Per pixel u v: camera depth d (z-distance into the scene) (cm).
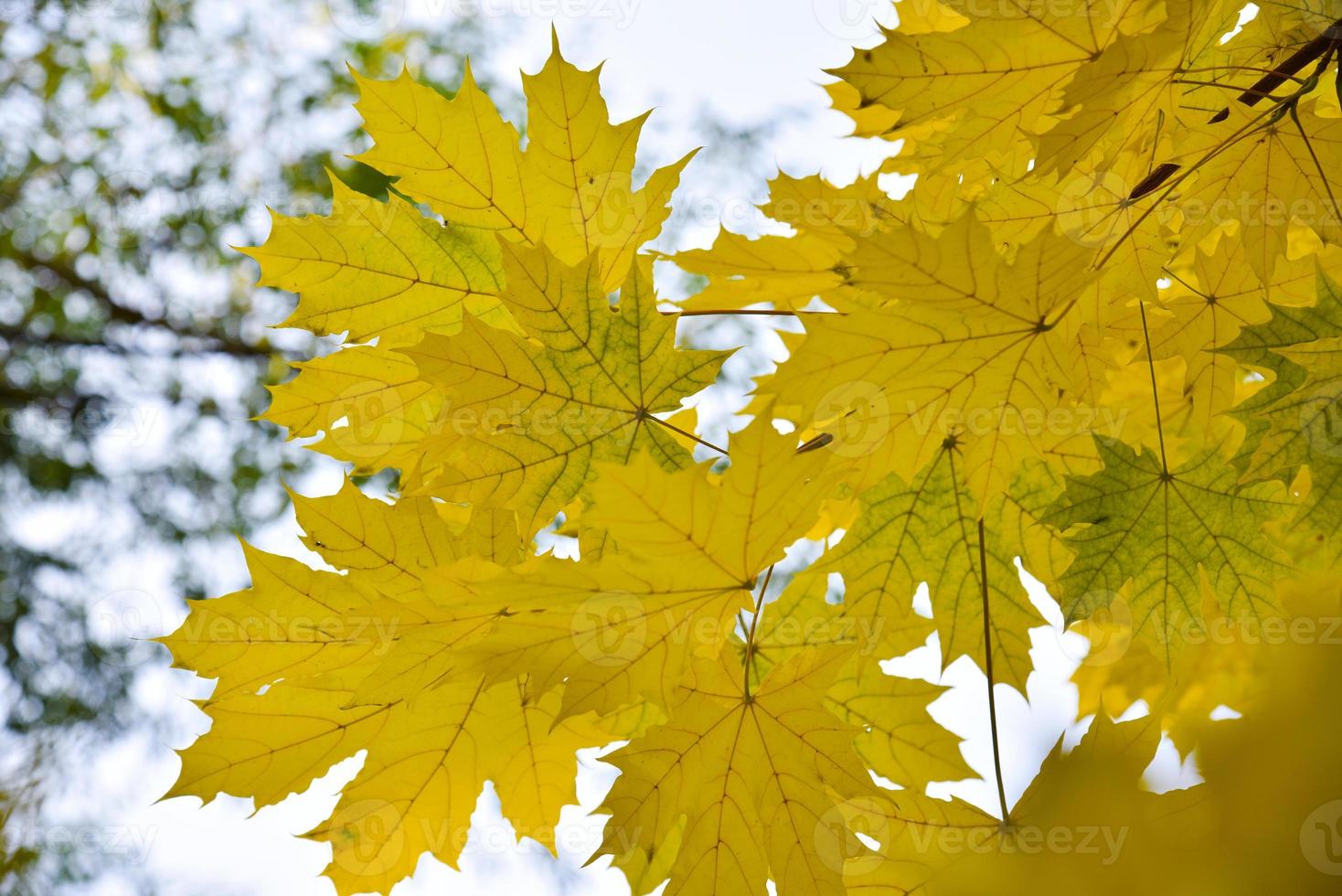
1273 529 134
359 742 133
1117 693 147
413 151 133
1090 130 128
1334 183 130
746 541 125
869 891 127
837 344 125
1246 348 128
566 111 133
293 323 135
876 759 137
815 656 129
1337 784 85
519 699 133
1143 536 132
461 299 136
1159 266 133
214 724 132
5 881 284
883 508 137
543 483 131
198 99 336
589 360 130
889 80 127
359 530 132
